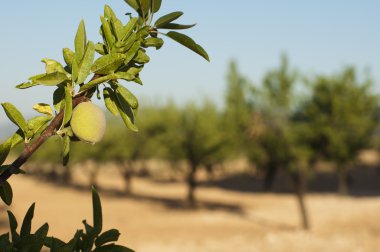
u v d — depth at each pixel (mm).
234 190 41375
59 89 1388
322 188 40062
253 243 19172
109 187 44156
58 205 31969
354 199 31734
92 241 1372
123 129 36844
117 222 24672
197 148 31922
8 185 1405
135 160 38219
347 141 29641
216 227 23219
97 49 1449
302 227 22516
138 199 35125
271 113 23234
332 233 20719
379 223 21984
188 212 28578
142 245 18812
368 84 28438
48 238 1368
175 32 1444
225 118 30422
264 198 35500
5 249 1269
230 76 26641
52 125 1338
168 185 45781
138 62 1476
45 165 53500
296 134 27172
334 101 28156
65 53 1356
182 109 32875
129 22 1438
